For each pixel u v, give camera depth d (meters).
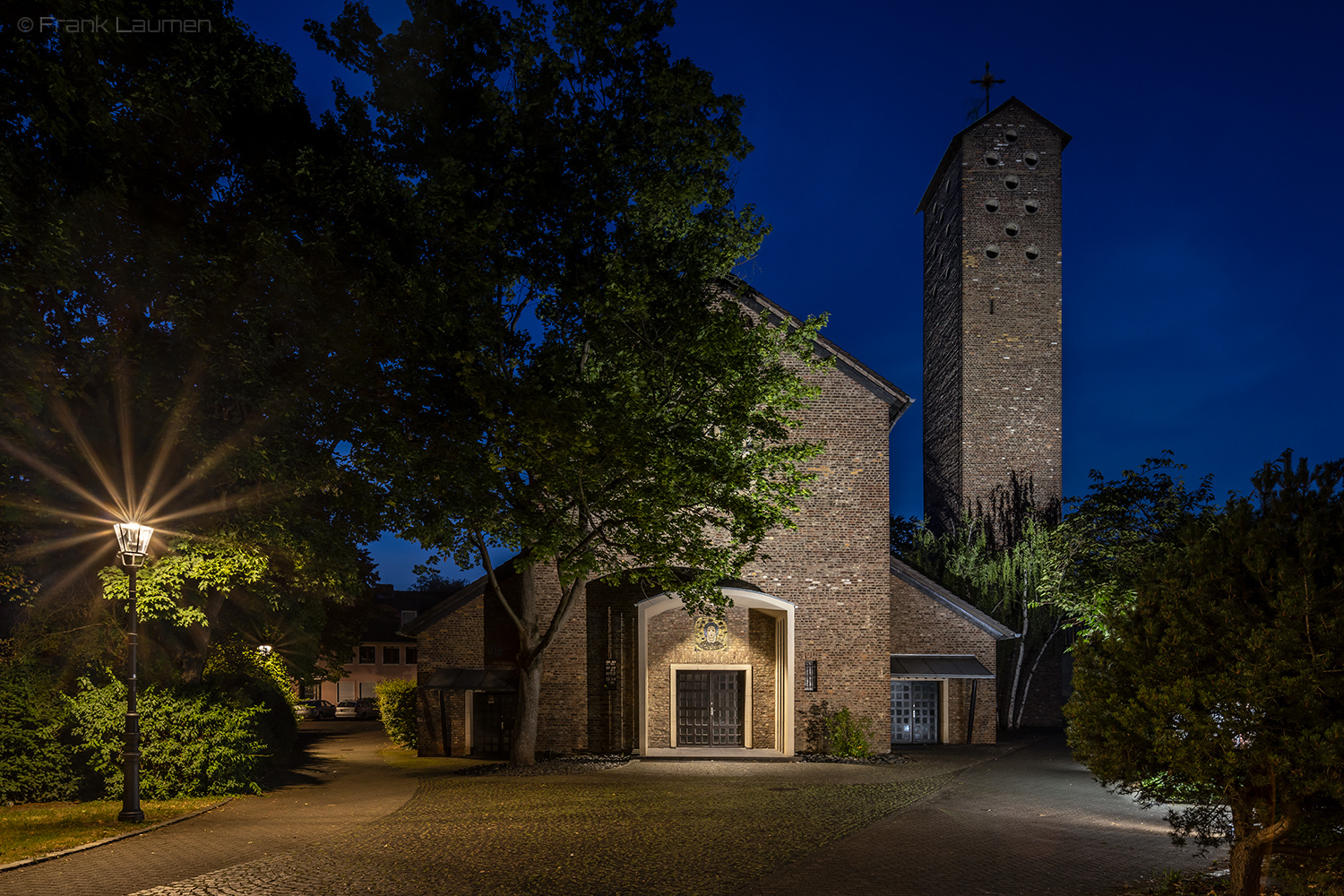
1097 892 9.01
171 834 11.74
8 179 10.22
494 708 26.41
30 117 10.73
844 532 24.53
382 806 14.52
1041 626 33.84
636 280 17.20
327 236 13.80
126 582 13.75
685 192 18.41
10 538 14.23
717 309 21.64
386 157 17.50
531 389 16.19
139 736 14.27
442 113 17.56
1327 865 7.89
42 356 11.42
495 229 17.09
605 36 17.67
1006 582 34.12
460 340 16.42
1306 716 7.32
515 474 18.27
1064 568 20.08
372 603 38.75
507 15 17.83
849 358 24.92
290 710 25.14
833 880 9.40
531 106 17.64
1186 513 17.30
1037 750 26.47
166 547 14.30
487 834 11.74
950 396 40.75
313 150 13.85
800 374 24.80
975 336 38.91
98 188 11.28
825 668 24.09
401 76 17.41
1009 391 38.59
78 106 11.11
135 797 12.69
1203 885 9.05
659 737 24.22
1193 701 7.89
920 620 29.06
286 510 14.49
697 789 16.61
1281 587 7.62
